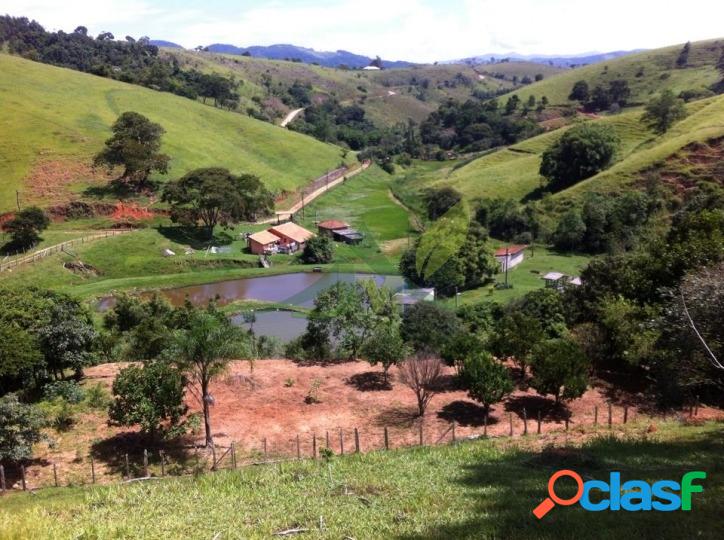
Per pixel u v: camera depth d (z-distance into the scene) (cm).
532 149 11969
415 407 2286
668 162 8100
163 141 9600
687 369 1819
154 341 3059
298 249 7150
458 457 1616
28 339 2381
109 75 12988
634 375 2572
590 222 7356
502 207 8206
